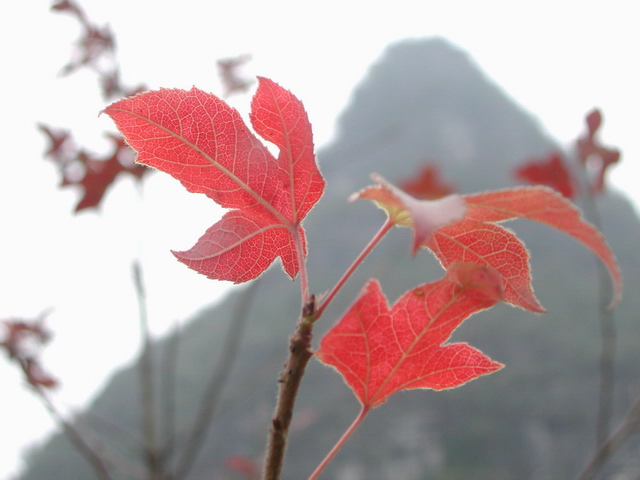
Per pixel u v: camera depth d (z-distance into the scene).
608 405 2.33
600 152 2.84
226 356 2.85
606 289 2.39
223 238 0.91
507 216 0.85
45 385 2.86
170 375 2.91
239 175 0.90
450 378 0.92
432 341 0.89
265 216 0.91
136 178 2.97
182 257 0.88
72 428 2.62
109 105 0.84
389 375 0.90
